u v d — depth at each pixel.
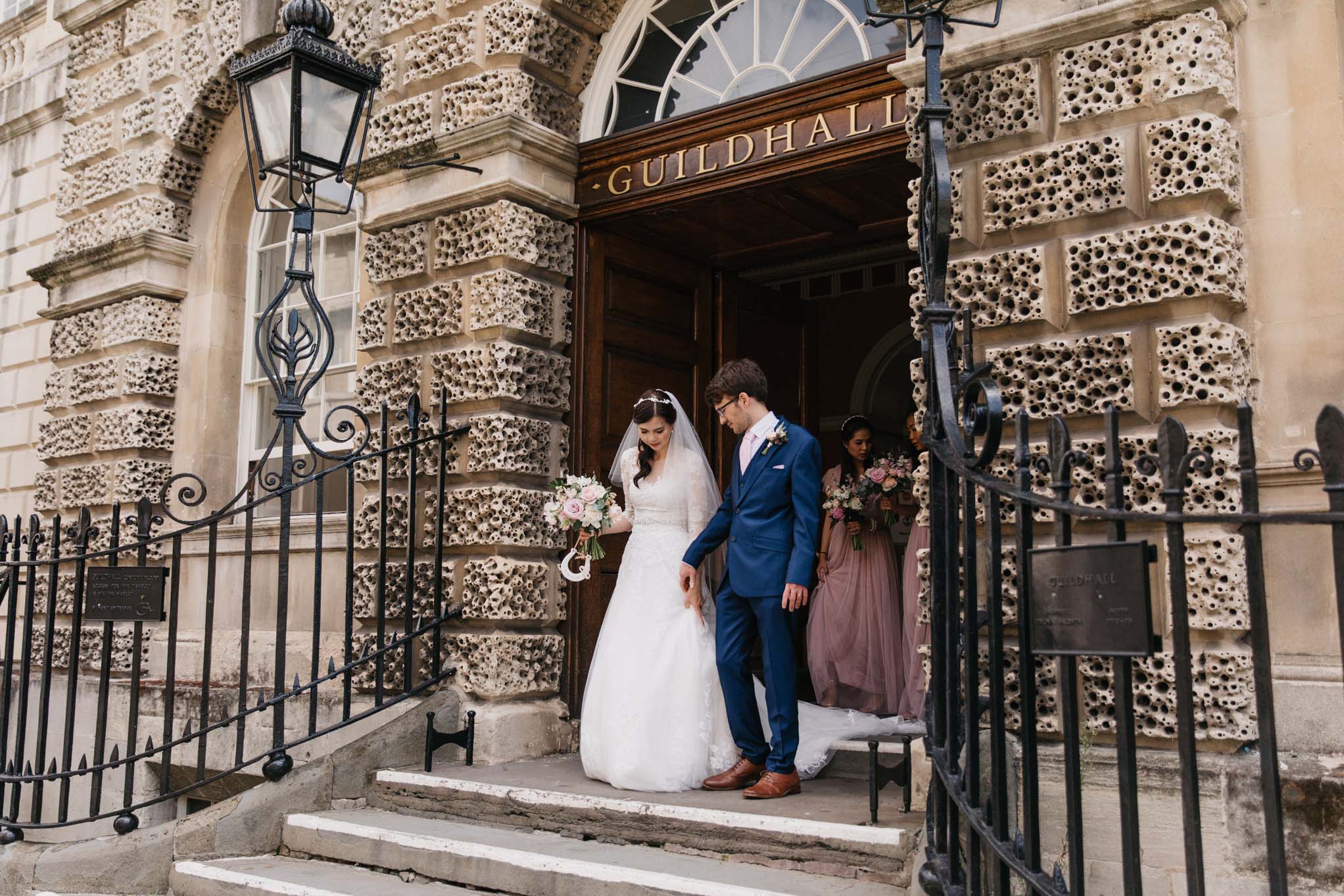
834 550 6.34
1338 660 3.66
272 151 5.28
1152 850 3.71
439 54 6.46
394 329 6.43
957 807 3.26
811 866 3.96
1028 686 2.70
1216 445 3.82
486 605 5.80
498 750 5.64
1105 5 4.10
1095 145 4.14
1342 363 3.80
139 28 8.63
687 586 5.00
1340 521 1.98
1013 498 2.74
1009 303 4.28
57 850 4.94
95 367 8.55
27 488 9.59
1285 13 4.04
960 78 4.46
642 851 4.29
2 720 5.36
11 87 10.51
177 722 7.05
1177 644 2.21
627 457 5.40
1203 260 3.89
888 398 10.27
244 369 8.28
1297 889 3.48
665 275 6.74
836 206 6.07
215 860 4.85
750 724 4.83
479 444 5.95
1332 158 3.90
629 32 6.49
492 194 6.05
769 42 5.93
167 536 5.30
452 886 4.36
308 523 7.05
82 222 8.91
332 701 6.29
